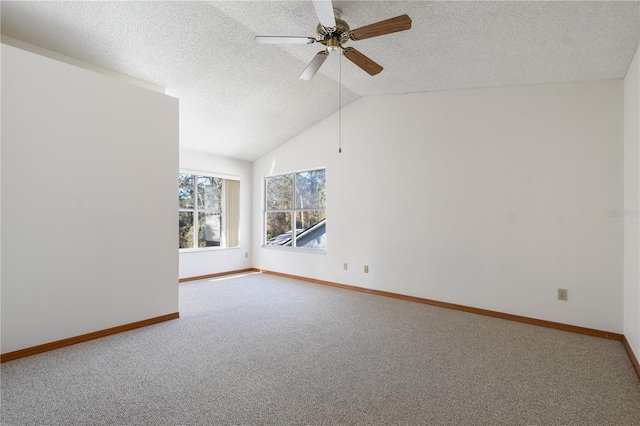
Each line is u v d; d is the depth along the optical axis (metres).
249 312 3.79
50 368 2.37
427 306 4.08
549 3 2.10
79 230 2.87
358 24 2.67
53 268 2.72
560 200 3.31
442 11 2.35
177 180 3.59
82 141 2.88
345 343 2.87
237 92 4.24
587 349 2.77
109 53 3.25
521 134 3.54
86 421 1.76
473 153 3.85
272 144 6.00
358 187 4.91
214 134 5.26
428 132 4.21
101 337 2.98
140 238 3.28
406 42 2.88
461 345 2.83
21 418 1.78
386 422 1.76
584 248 3.19
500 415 1.83
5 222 2.49
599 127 3.13
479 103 3.81
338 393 2.05
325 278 5.32
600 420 1.79
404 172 4.42
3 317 2.48
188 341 2.90
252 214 6.61
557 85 3.34
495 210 3.69
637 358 2.43
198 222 5.85
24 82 2.57
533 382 2.20
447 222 4.04
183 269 5.52
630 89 2.77
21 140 2.56
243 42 3.33
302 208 5.84
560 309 3.29
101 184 3.00
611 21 2.20
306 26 2.91
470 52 2.92
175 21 2.95
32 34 2.94
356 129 4.95
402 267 4.42
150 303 3.35
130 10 2.77
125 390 2.07
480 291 3.78
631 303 2.69
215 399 1.98
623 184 3.01
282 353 2.65
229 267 6.20
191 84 3.93
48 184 2.69
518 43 2.64
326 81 4.31
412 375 2.29
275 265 6.16
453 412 1.86
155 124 3.41
